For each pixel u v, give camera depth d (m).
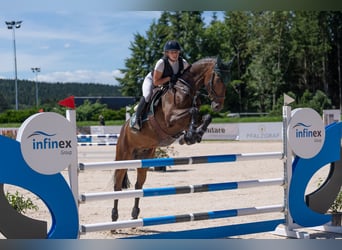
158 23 50.88
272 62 50.84
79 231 5.29
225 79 6.48
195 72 6.56
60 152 5.11
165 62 6.49
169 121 6.32
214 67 6.48
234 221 7.62
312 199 6.82
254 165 15.81
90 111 45.03
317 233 6.80
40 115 4.95
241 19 51.88
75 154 5.24
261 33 50.94
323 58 50.31
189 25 50.31
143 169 7.13
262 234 6.77
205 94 6.85
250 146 23.50
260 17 51.00
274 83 50.06
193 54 50.50
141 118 6.64
